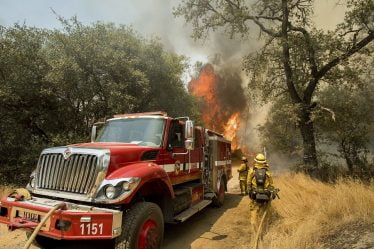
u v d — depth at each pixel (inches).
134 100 621.6
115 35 679.7
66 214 172.7
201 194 333.1
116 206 194.1
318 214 264.8
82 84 603.5
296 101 600.7
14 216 196.4
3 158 566.6
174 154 271.0
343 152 689.0
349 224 238.2
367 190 307.7
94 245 238.2
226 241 262.7
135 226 193.5
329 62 574.6
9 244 246.2
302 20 599.5
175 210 261.3
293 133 737.0
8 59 557.0
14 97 552.4
